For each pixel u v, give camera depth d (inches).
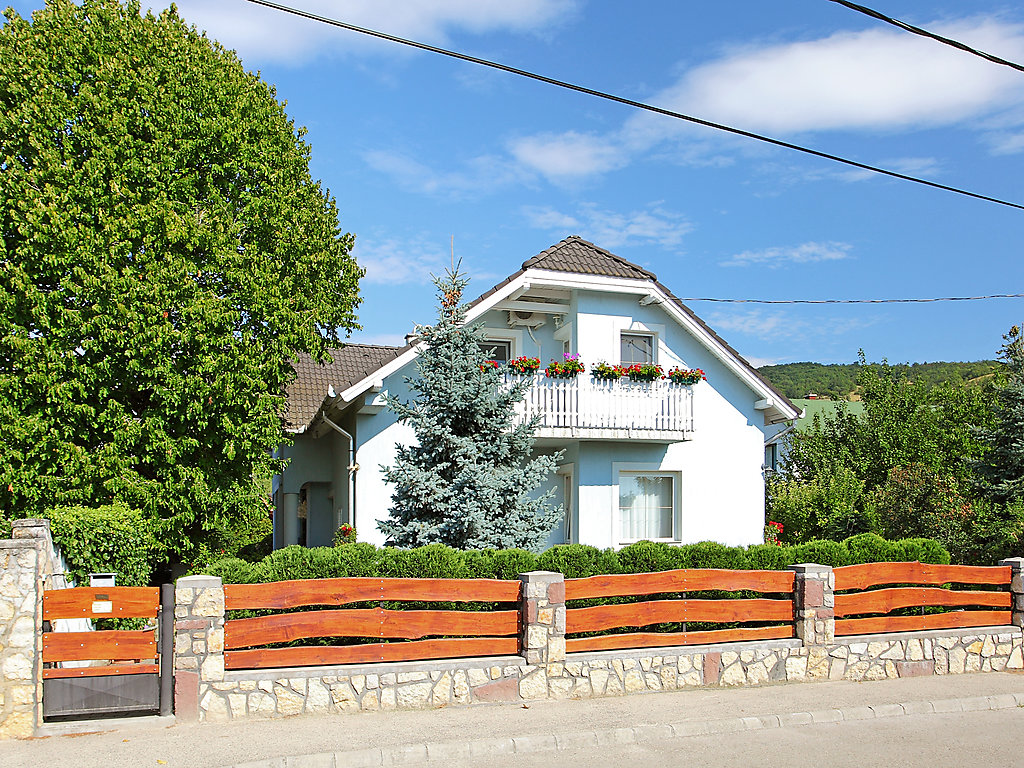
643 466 684.7
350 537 591.8
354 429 616.4
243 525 645.3
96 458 541.0
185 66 594.9
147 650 322.0
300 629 343.3
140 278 555.8
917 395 968.3
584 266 663.1
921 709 366.0
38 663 307.3
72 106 549.3
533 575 365.7
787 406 719.1
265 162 622.5
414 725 319.6
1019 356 669.9
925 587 471.5
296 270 633.6
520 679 359.3
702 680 388.5
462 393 488.1
